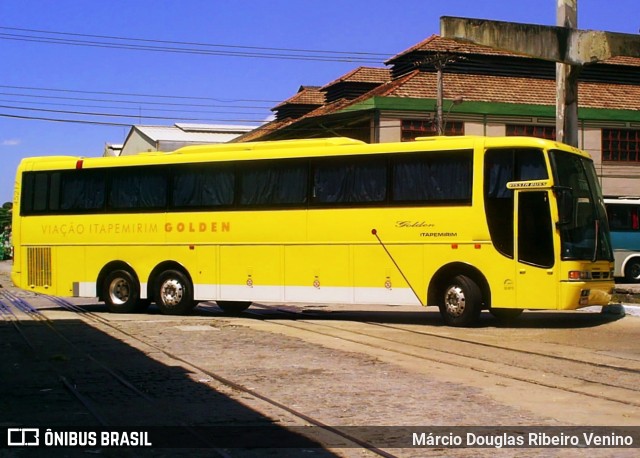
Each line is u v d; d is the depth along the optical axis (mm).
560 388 10070
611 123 42594
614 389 10008
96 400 9500
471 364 11945
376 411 8805
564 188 15781
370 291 17344
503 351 13266
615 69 46344
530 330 16156
